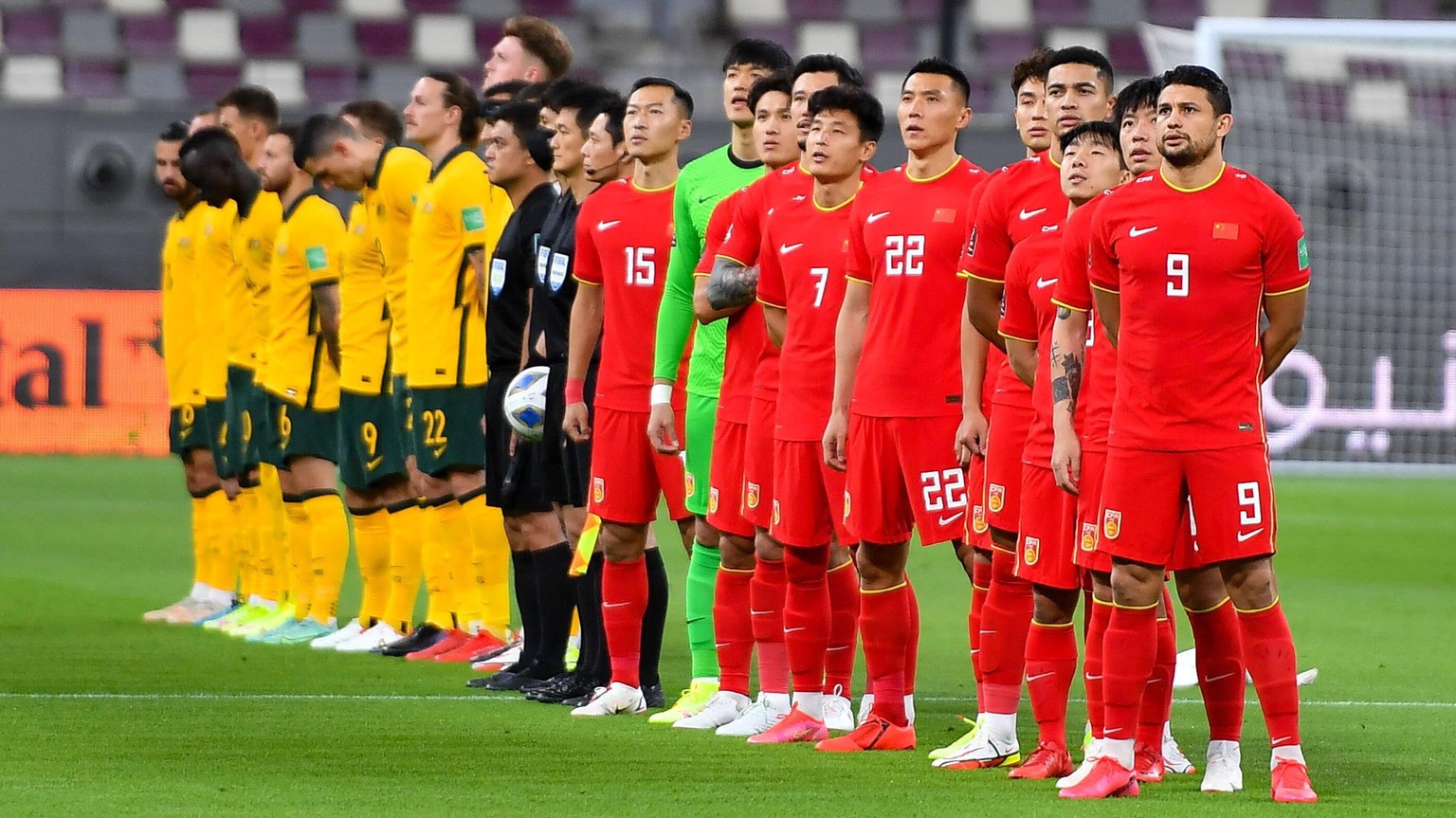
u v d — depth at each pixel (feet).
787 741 71.00
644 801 58.39
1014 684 66.23
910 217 67.77
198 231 116.16
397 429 100.58
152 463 235.40
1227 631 61.93
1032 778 63.31
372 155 100.68
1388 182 253.65
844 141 69.87
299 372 105.70
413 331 95.20
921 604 125.70
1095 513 61.72
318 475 106.32
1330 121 257.14
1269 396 242.99
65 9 280.51
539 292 83.76
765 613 73.46
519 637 97.35
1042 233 64.28
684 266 76.07
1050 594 63.93
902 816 56.08
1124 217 59.67
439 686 87.20
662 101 77.66
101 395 239.30
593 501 78.18
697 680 78.23
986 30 289.33
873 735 69.46
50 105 239.09
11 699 81.41
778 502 70.90
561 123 82.99
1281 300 59.98
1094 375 62.39
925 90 67.72
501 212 94.73
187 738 70.95
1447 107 256.73
